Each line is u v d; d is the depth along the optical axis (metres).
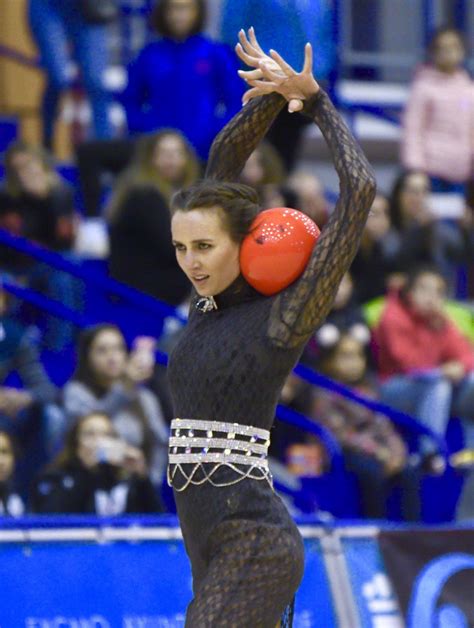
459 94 29.56
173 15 26.03
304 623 16.06
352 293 23.67
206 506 10.40
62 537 15.55
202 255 10.55
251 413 10.47
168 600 15.69
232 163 11.61
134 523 15.88
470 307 26.78
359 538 16.69
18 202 24.50
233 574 10.18
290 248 10.50
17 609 15.05
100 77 28.91
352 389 22.11
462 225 27.75
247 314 10.61
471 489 21.53
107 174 27.77
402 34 35.12
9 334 21.19
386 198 26.73
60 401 20.00
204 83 26.09
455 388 23.47
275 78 10.86
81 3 28.45
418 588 16.53
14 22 32.00
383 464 20.75
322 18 26.41
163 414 21.19
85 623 15.27
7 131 30.34
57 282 24.31
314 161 33.75
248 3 25.72
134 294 21.81
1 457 17.92
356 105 32.88
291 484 20.55
